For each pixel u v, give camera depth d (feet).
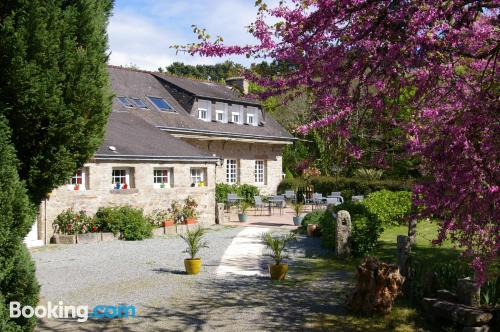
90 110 18.66
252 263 35.45
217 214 60.90
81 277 30.63
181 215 55.88
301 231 52.60
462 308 19.24
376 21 14.42
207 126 78.64
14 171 15.94
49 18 17.04
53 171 17.83
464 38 16.16
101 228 47.06
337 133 16.44
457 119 14.52
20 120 16.72
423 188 14.78
